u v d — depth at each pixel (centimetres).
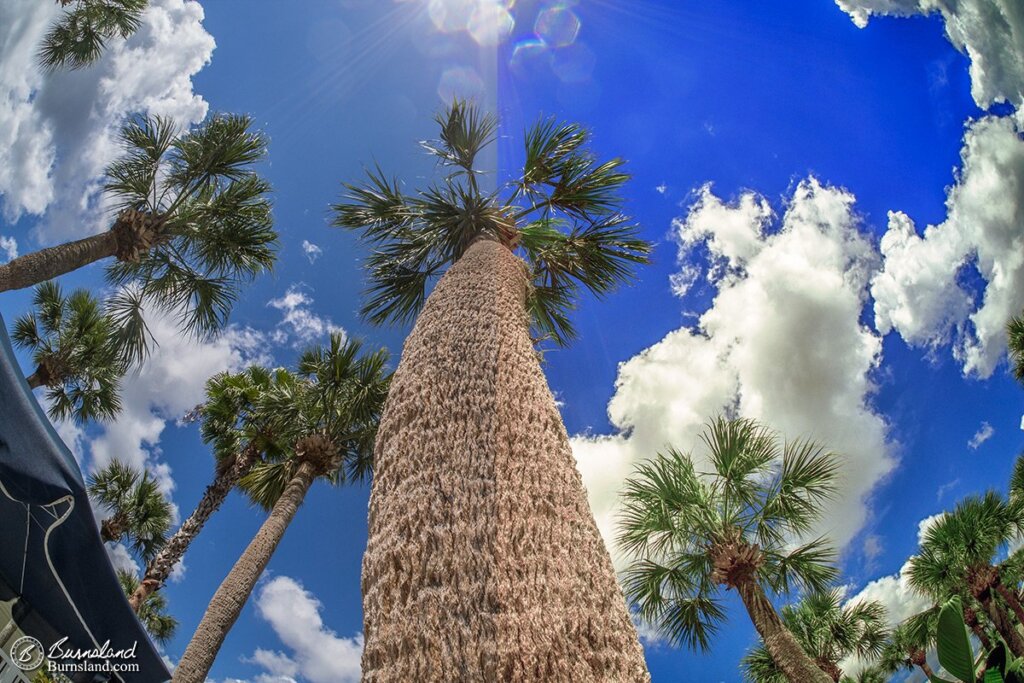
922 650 1219
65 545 364
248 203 877
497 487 168
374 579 157
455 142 551
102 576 374
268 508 1072
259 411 1166
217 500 1094
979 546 1130
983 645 1082
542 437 200
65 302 1073
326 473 1008
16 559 349
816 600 1247
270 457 1155
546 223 550
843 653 1234
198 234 827
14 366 386
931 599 1227
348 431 1055
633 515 812
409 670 131
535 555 153
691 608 807
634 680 142
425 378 219
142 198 772
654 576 804
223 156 823
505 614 135
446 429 192
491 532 154
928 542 1229
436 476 175
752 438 821
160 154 793
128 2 970
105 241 715
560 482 184
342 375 1073
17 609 342
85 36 962
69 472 374
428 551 153
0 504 351
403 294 568
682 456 826
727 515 770
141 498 1325
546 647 133
